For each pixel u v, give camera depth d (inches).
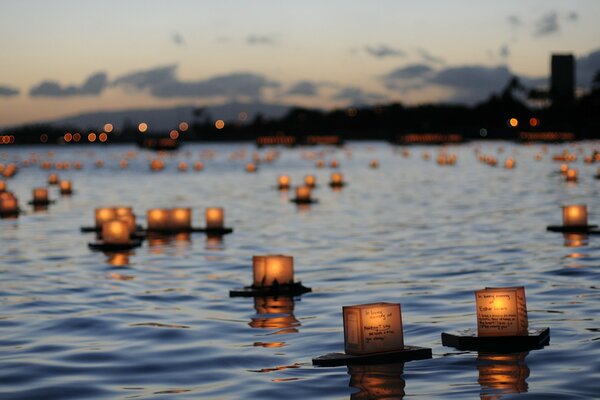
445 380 483.5
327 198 2096.5
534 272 878.4
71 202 2113.7
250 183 2935.5
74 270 967.6
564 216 1234.6
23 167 5388.8
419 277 874.8
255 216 1630.2
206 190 2549.2
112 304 751.7
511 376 485.4
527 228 1306.6
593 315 650.2
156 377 509.0
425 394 457.1
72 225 1514.5
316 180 3016.7
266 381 494.0
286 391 472.4
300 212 1707.7
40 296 797.2
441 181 2783.0
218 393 472.4
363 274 907.4
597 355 523.2
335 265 980.6
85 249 1160.2
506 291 555.2
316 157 6378.0
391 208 1766.7
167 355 561.6
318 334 615.5
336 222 1488.7
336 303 742.5
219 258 1050.1
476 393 454.6
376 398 453.7
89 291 822.5
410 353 533.3
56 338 618.5
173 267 978.7
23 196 2421.3
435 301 735.1
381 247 1136.2
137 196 2322.8
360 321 530.0
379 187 2524.6
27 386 491.8
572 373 485.7
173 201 2096.5
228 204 1957.4
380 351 533.0
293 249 1133.1
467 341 559.2
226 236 1294.3
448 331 607.5
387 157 6033.5
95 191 2598.4
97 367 533.3
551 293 755.4
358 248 1131.9
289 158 6279.5
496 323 556.1
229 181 3107.8
